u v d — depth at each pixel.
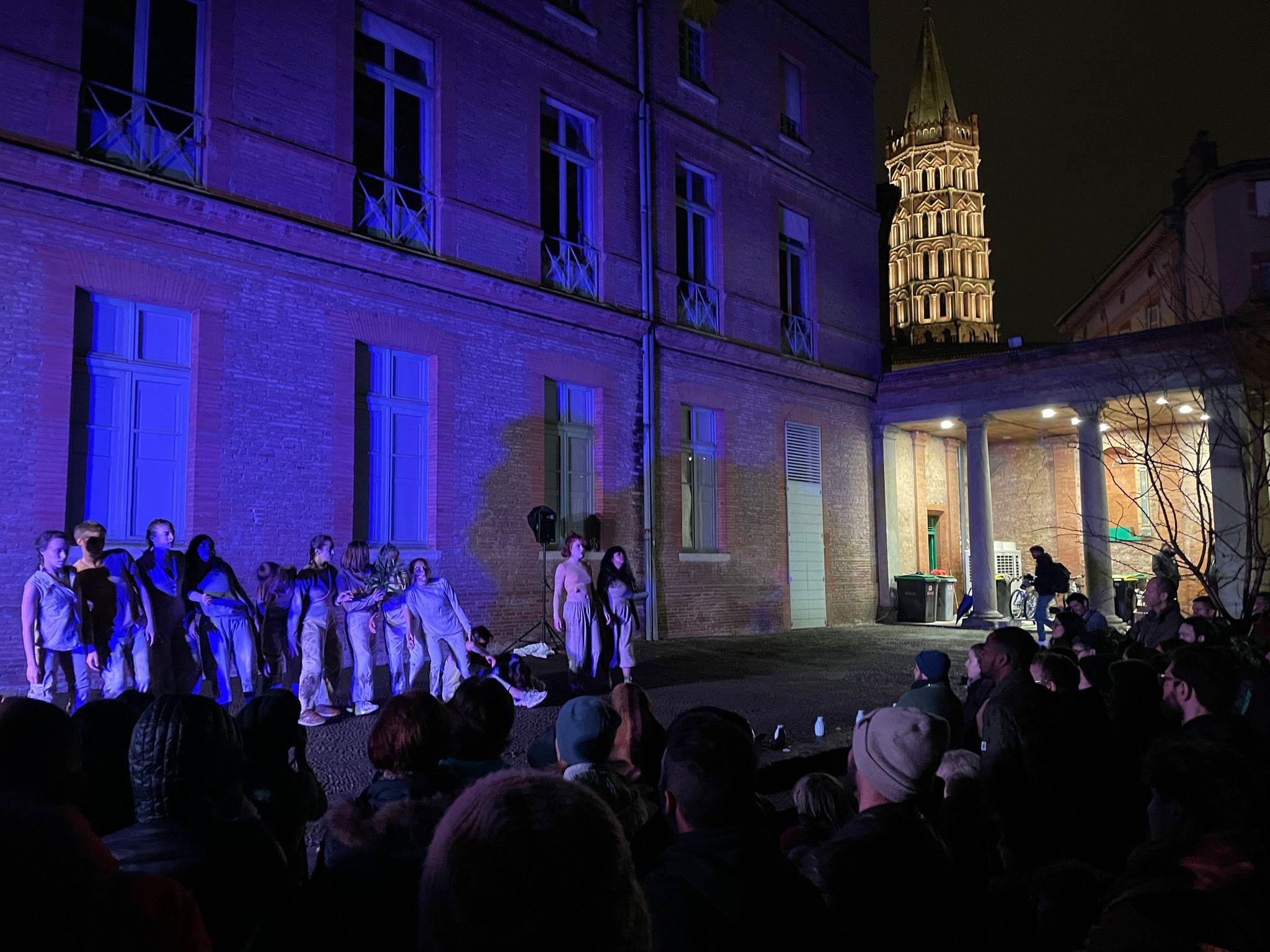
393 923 2.12
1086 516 18.16
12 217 9.16
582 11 15.55
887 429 21.28
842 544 19.88
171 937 1.47
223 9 10.84
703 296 17.19
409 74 12.96
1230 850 2.09
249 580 10.58
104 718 2.62
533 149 14.27
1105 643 8.52
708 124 17.39
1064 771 3.60
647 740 3.90
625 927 1.05
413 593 8.52
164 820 2.10
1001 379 19.48
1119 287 31.28
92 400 9.80
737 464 17.52
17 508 8.95
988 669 5.11
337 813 2.32
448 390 12.84
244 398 10.73
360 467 12.04
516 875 0.99
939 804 3.24
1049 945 2.75
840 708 9.12
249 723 3.06
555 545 14.14
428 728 2.58
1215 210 22.27
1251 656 6.64
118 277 9.84
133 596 7.15
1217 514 15.08
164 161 10.33
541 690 9.14
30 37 9.34
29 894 1.27
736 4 18.45
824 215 20.30
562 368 14.45
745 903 1.95
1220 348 14.88
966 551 23.86
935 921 2.33
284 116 11.32
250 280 10.92
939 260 79.06
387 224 12.41
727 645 15.26
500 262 13.59
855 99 21.50
